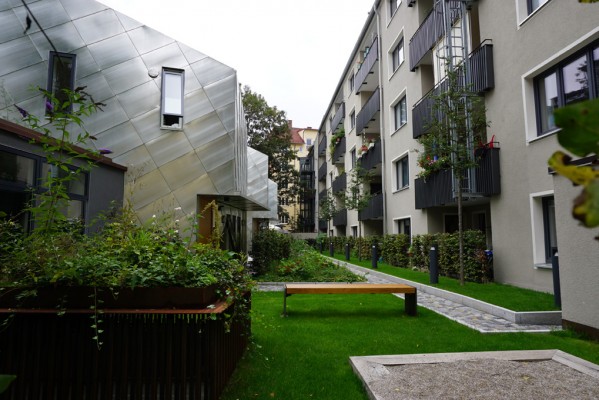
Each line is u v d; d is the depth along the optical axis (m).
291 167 43.66
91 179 8.97
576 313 5.91
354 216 26.95
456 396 3.50
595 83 7.98
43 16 10.07
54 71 9.98
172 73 10.95
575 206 0.63
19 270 3.45
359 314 7.78
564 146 0.70
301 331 6.32
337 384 4.08
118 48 10.61
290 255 16.78
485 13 11.30
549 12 8.88
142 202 10.27
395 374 4.09
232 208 13.96
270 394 3.83
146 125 10.58
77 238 4.27
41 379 3.45
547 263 9.24
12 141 6.88
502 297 8.45
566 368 4.19
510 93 10.23
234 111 11.21
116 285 3.32
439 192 13.37
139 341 3.49
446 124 10.40
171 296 3.45
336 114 33.12
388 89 19.58
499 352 4.72
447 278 12.10
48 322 3.49
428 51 14.48
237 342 4.70
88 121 10.02
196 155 10.78
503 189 10.53
